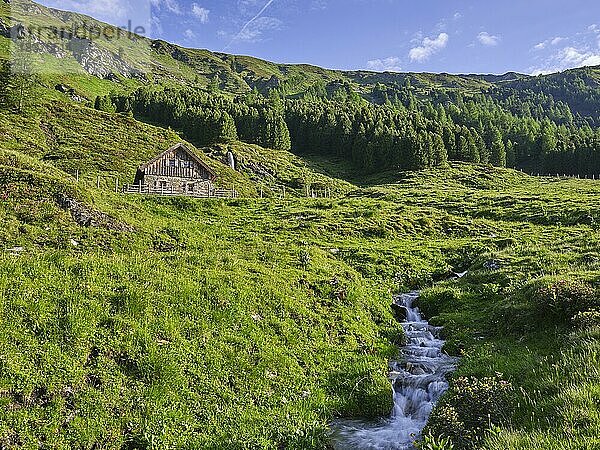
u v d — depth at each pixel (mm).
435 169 124438
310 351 17703
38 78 163500
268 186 99688
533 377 13969
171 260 21375
